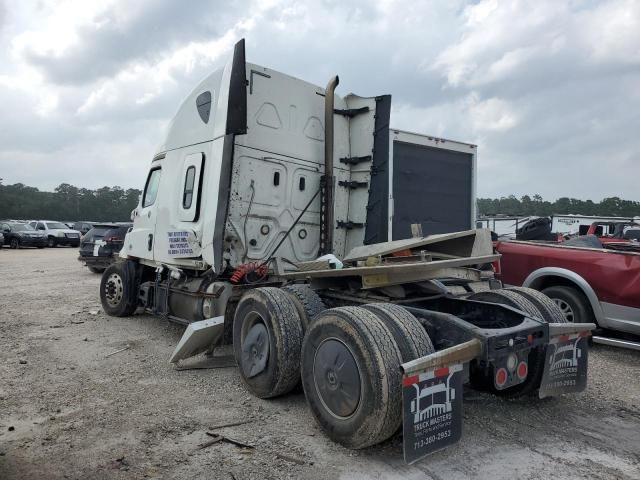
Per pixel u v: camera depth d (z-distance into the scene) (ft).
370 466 10.56
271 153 19.36
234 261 18.29
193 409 13.78
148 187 24.21
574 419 13.33
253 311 14.83
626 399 14.94
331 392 11.46
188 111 21.03
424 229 24.21
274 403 14.32
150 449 11.32
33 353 19.51
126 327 24.31
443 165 25.11
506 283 23.82
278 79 19.71
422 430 9.95
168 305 21.77
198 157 19.71
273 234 19.43
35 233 97.81
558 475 10.23
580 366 13.60
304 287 15.07
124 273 25.82
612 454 11.23
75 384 15.84
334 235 21.30
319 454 11.09
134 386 15.71
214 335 17.39
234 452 11.18
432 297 15.49
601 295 20.30
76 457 10.94
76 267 55.98
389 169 20.75
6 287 38.91
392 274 13.76
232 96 17.52
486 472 10.35
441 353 10.34
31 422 12.82
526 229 29.89
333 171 21.20
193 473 10.24
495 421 13.15
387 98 20.76
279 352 13.65
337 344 11.41
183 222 20.59
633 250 24.27
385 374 10.16
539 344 12.32
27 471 10.32
